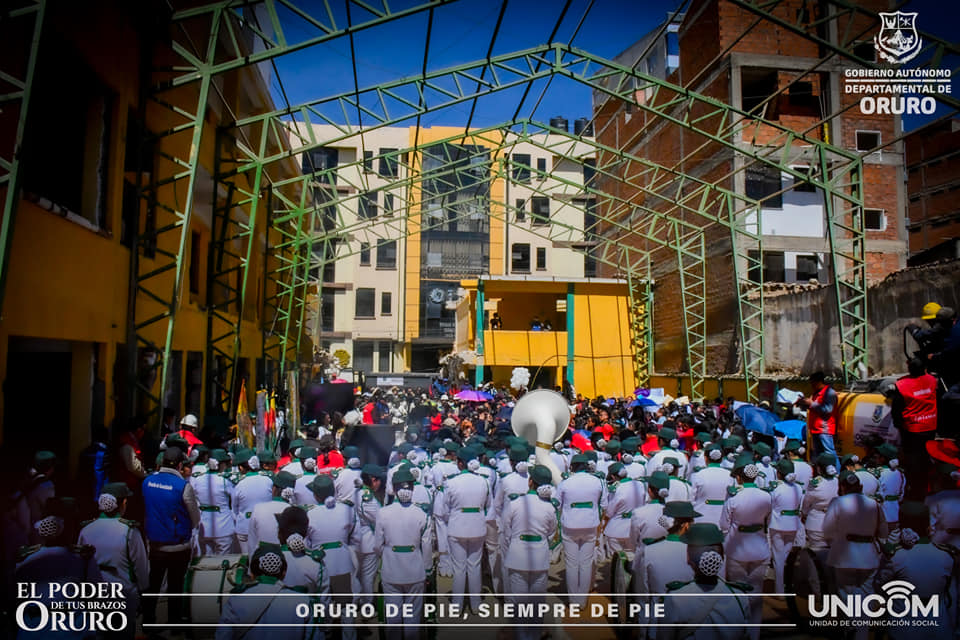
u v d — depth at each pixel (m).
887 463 8.41
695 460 9.70
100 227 10.02
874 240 24.81
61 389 9.74
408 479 6.23
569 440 13.26
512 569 6.57
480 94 16.91
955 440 9.37
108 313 10.12
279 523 4.89
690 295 27.73
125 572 5.49
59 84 9.48
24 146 6.53
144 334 11.55
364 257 50.41
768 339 22.91
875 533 6.33
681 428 12.26
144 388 10.91
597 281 32.66
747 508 6.85
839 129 24.72
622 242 36.88
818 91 25.39
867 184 24.97
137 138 11.14
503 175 26.09
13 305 7.45
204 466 7.98
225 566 6.16
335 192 23.16
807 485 8.70
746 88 26.50
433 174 22.77
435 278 50.41
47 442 9.60
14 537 6.18
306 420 19.98
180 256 11.05
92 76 9.56
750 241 24.83
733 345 25.11
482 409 20.00
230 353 18.06
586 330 32.50
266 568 4.20
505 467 9.48
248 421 13.14
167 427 10.84
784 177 25.00
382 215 26.28
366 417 21.00
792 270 25.27
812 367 20.20
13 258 7.43
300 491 7.69
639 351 32.53
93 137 9.98
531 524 6.57
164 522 6.75
